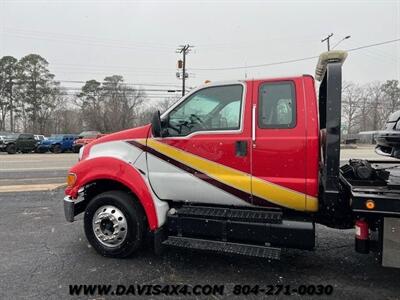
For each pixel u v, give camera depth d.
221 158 3.99
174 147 4.18
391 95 49.56
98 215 4.52
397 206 3.27
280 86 3.85
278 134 3.79
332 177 3.59
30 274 4.04
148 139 4.32
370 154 23.62
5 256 4.61
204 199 4.14
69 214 4.66
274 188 3.80
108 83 63.91
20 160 21.02
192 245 3.97
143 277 3.97
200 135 4.08
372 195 3.36
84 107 67.38
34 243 5.13
